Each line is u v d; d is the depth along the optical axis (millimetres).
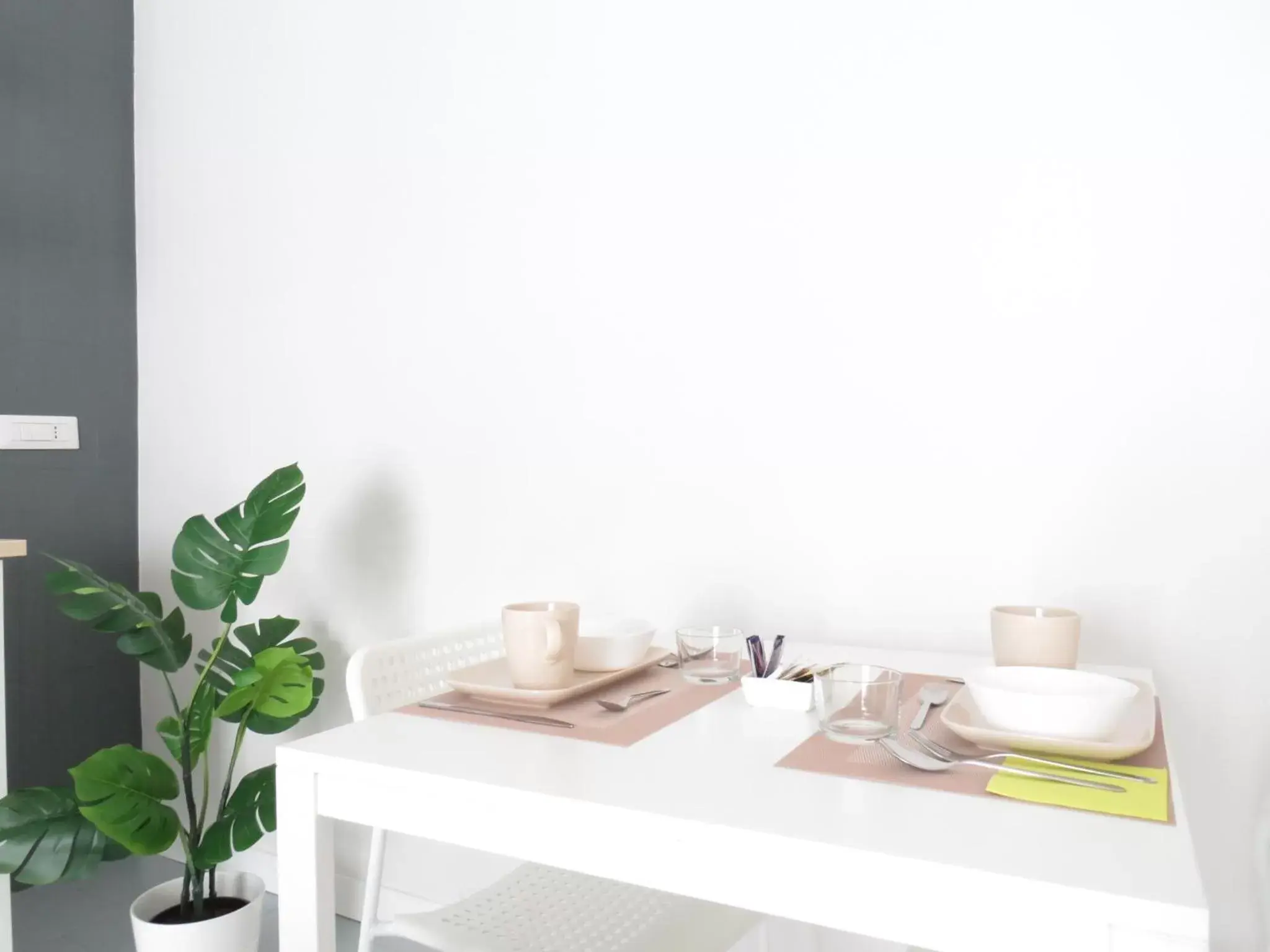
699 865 747
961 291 1552
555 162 1906
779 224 1686
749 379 1721
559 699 1057
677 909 1250
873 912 688
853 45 1619
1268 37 1362
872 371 1619
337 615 2234
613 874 781
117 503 2533
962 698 1013
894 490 1608
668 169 1784
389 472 2146
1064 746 847
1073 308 1480
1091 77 1462
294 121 2262
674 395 1793
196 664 2133
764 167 1696
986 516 1545
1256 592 1388
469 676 1136
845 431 1644
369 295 2158
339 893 2205
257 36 2322
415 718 1030
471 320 2020
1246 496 1390
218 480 2422
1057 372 1493
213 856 1856
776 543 1706
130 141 2561
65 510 2432
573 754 903
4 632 2311
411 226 2094
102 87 2502
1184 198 1411
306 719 2289
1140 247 1438
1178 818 740
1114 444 1461
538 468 1946
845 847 694
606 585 1877
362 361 2172
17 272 2340
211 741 2459
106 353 2508
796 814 753
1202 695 1423
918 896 674
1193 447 1416
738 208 1721
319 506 2252
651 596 1828
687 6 1759
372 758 900
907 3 1576
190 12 2441
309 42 2234
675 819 749
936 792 801
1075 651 1111
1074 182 1475
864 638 1637
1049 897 637
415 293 2092
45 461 2389
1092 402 1473
